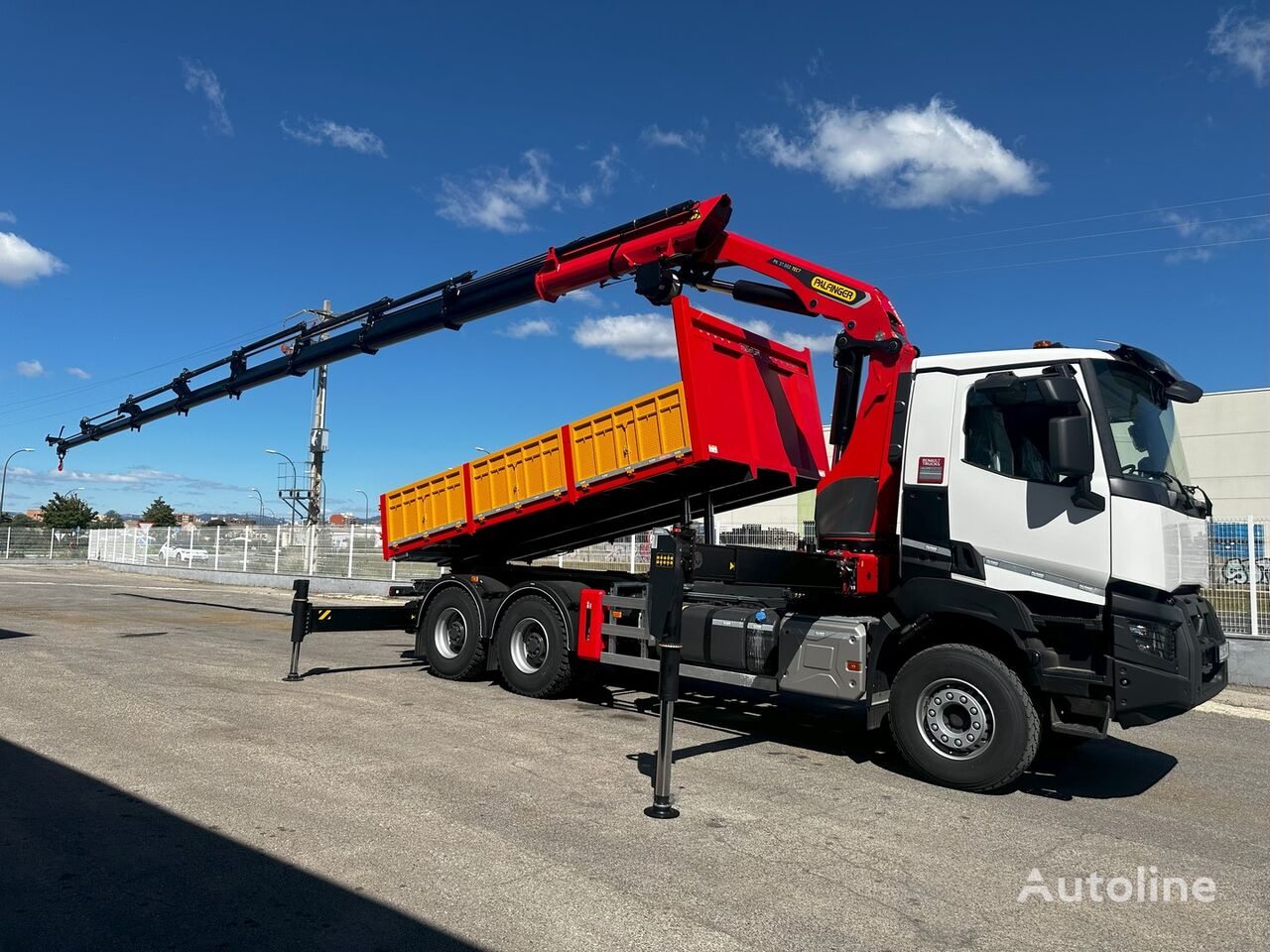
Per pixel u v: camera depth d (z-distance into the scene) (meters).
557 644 8.96
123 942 3.54
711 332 8.27
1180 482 6.45
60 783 5.62
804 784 6.20
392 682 9.81
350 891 4.09
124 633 13.96
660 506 9.80
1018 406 6.32
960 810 5.71
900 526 6.68
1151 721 5.86
